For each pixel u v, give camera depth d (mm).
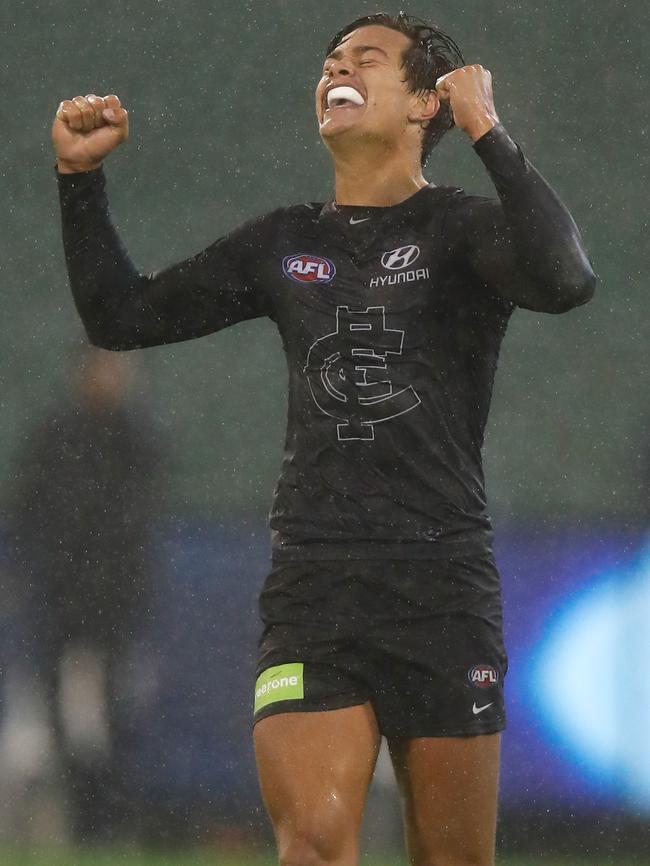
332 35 30906
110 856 22734
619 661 23500
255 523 25250
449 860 12734
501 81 30719
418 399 12562
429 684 12414
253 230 13430
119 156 30250
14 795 24078
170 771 24281
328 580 12422
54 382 28984
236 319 13859
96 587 25047
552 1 30828
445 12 30922
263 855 23125
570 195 30234
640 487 28141
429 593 12406
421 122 13547
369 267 12852
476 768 12508
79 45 30812
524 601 23938
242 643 24781
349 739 12234
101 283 13922
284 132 30594
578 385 28594
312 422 12656
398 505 12453
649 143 30281
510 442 28359
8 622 24828
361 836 23203
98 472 26297
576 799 23234
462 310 12914
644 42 30703
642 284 29297
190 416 28219
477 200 12930
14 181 30219
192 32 30875
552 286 12375
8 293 29422
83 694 24500
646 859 22922
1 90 30625
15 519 25734
